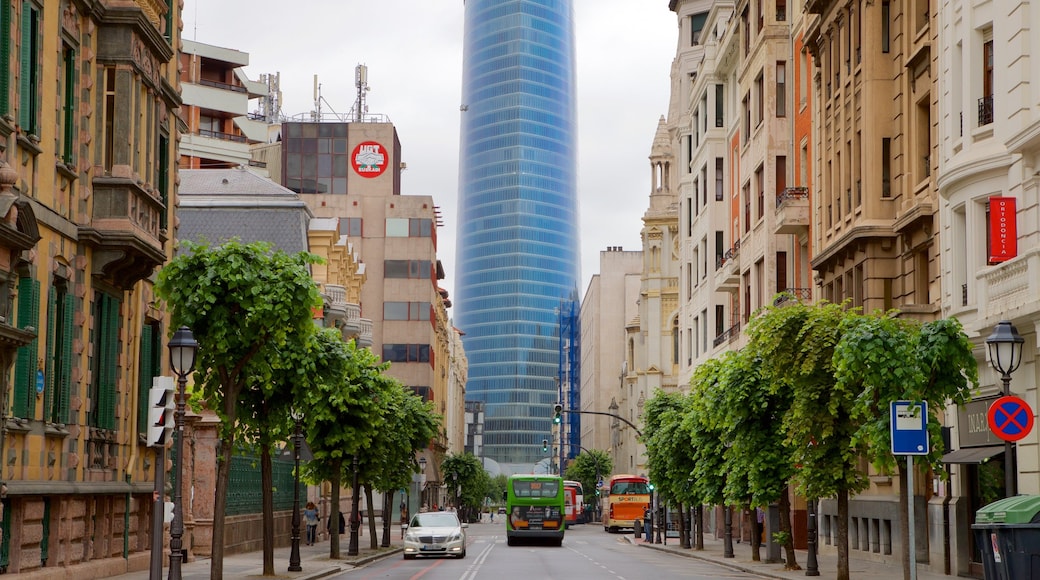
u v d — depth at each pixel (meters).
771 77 53.72
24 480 23.80
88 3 27.44
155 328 33.91
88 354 27.98
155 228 30.62
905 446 21.06
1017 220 28.39
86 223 27.53
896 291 37.97
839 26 43.09
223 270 26.22
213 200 62.50
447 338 148.12
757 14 56.81
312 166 109.38
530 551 58.28
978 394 30.41
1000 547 16.73
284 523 54.47
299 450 35.47
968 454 31.23
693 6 85.50
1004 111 29.69
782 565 40.09
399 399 53.06
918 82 36.44
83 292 27.53
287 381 31.88
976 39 31.44
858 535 42.78
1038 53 27.88
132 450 31.53
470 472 130.50
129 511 31.19
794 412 29.03
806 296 48.00
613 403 161.38
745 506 42.09
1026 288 26.98
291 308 26.81
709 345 68.25
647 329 119.62
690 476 47.12
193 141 98.44
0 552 22.70
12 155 23.05
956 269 32.44
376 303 108.25
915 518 35.50
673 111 91.38
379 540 67.06
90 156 27.89
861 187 39.28
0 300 21.75
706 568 41.34
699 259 72.81
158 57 31.23
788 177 52.06
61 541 26.23
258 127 114.94
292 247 61.62
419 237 109.06
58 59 26.03
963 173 30.92
